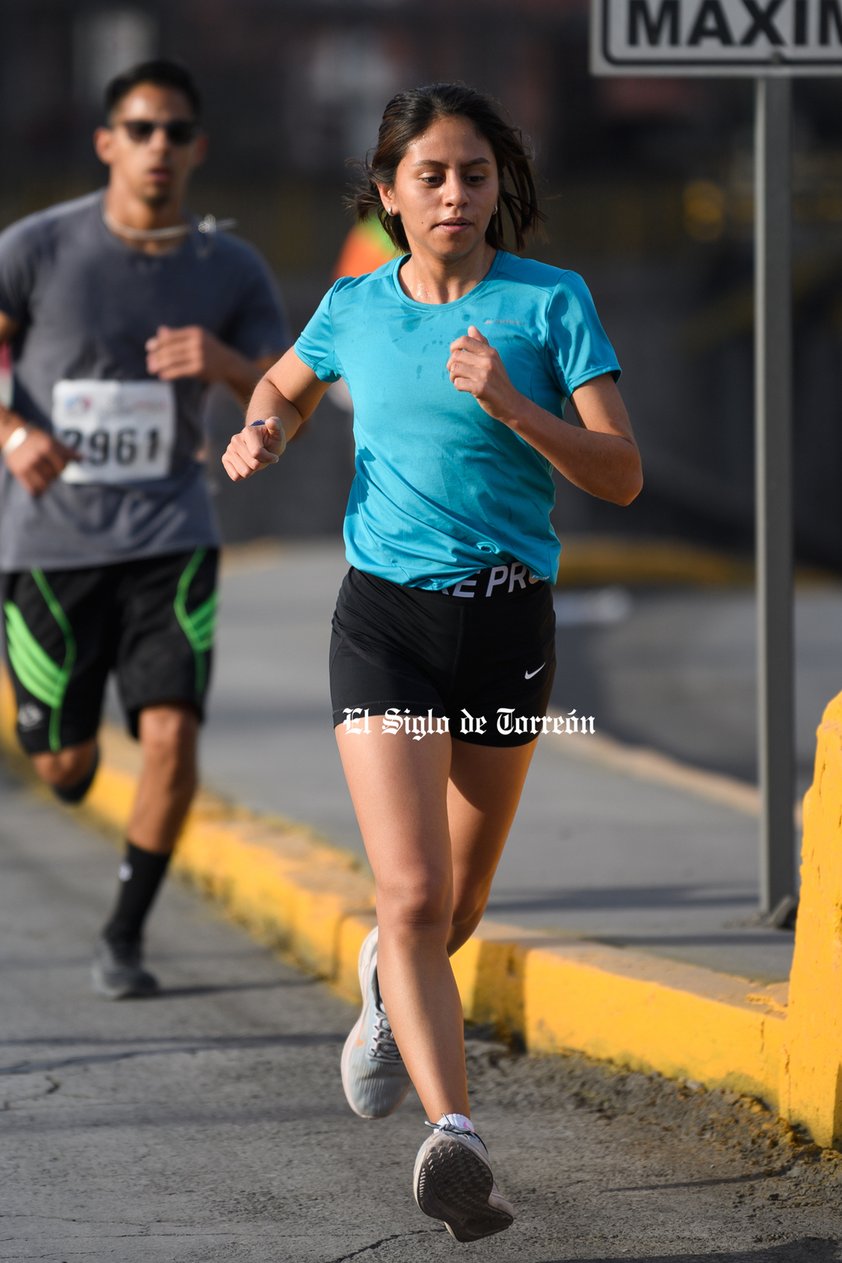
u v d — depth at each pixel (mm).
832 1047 12242
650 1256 11164
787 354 16906
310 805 25234
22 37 144500
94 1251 11469
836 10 16625
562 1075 14828
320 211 128625
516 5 149875
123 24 145375
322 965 18891
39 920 21578
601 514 126188
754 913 17859
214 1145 13547
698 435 130250
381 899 11109
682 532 130125
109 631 18516
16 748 35219
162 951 20000
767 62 16672
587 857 21578
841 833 11883
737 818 24562
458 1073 10695
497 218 12031
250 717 35125
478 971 16297
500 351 11227
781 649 17188
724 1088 13578
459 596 11539
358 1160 13195
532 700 11930
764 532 17062
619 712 45406
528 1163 12891
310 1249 11484
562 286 11320
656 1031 14211
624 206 136500
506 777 12062
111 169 18000
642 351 130125
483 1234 10695
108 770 28453
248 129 147375
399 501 11539
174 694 17906
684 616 70438
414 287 11602
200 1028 16844
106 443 18031
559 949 15789
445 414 11273
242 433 11898
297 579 67625
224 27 146375
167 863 18219
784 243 16828
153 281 18016
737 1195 12039
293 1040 16469
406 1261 11258
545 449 10805
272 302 18609
